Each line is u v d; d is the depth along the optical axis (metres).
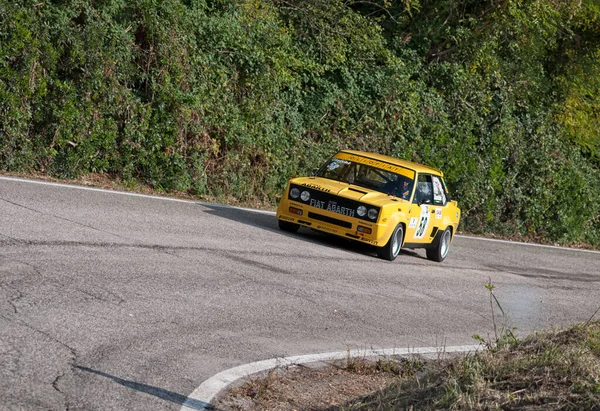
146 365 7.04
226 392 6.92
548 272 20.03
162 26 19.02
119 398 6.15
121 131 18.19
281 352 8.46
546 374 6.43
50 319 7.55
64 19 16.98
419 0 30.16
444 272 16.20
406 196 16.23
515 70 31.55
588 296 17.23
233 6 22.38
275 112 22.03
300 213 15.64
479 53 30.14
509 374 6.61
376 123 24.92
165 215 14.69
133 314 8.35
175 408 6.22
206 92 19.97
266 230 15.74
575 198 31.48
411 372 8.68
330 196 15.45
